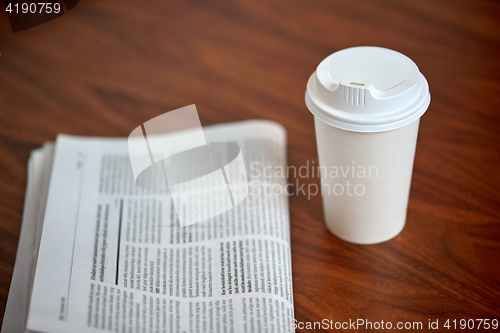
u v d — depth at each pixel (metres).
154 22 1.05
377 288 0.68
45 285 0.66
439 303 0.67
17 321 0.66
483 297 0.67
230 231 0.72
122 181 0.77
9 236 0.74
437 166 0.78
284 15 1.03
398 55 0.66
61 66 0.97
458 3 1.01
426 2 1.02
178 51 0.98
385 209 0.70
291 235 0.74
